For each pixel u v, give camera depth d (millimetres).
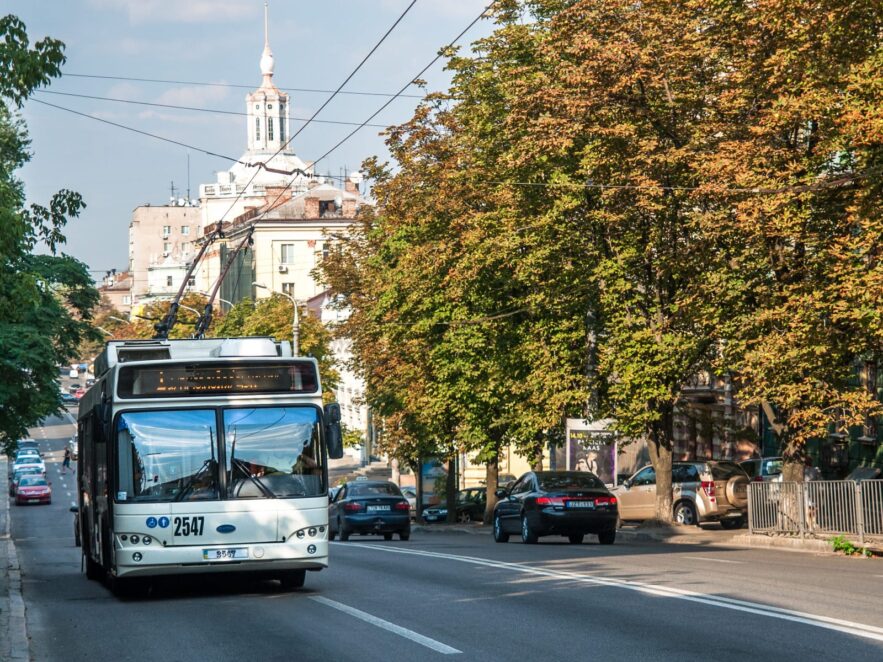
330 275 60219
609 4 33094
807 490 29703
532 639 12227
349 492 41125
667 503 38250
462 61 41406
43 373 42500
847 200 28844
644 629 12586
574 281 36438
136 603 17828
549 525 31203
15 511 85000
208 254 147500
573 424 40000
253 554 17688
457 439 48562
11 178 36000
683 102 32781
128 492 17578
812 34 26344
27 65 17516
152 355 19719
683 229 33812
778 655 10734
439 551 27641
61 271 45094
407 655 11523
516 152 35938
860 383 43094
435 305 45656
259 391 18188
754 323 29062
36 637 14195
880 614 13312
